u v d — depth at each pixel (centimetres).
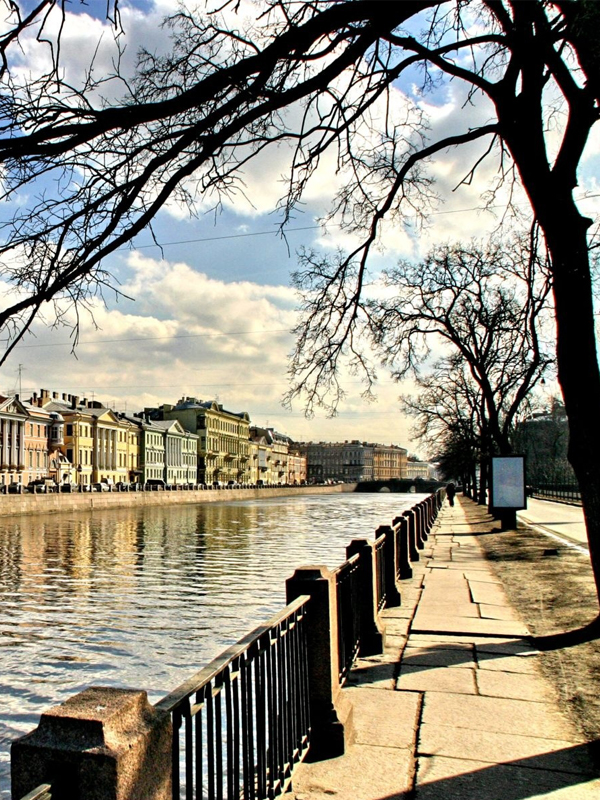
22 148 413
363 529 4850
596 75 619
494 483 2533
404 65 611
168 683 1140
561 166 708
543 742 505
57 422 8825
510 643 798
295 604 448
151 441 11838
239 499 11819
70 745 202
